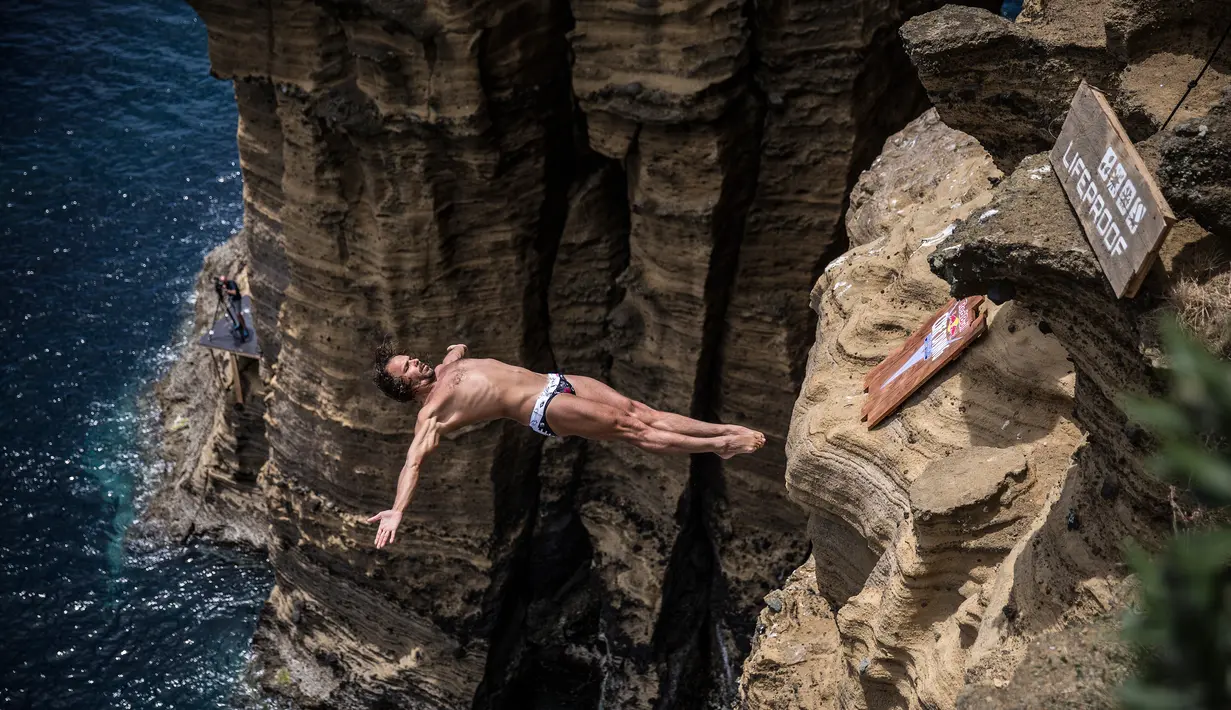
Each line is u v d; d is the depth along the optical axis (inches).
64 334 1678.2
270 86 1038.4
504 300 1078.4
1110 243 358.9
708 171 963.3
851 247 804.0
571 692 1274.6
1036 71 514.6
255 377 1360.7
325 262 1073.5
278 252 1184.2
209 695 1295.5
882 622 520.7
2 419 1567.4
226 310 1332.4
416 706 1227.9
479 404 544.1
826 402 617.3
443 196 1015.0
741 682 732.0
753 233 1032.2
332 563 1223.5
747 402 1114.7
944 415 539.8
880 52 955.3
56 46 2119.8
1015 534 482.3
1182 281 349.4
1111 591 392.5
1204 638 152.8
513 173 1013.8
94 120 1998.0
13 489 1491.1
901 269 663.8
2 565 1409.9
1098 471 414.0
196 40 2154.3
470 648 1204.5
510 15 933.2
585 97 964.6
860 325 644.1
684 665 1216.8
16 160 1920.5
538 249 1072.2
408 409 1108.5
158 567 1416.1
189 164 1934.1
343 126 972.6
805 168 993.5
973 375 538.9
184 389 1582.2
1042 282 393.1
